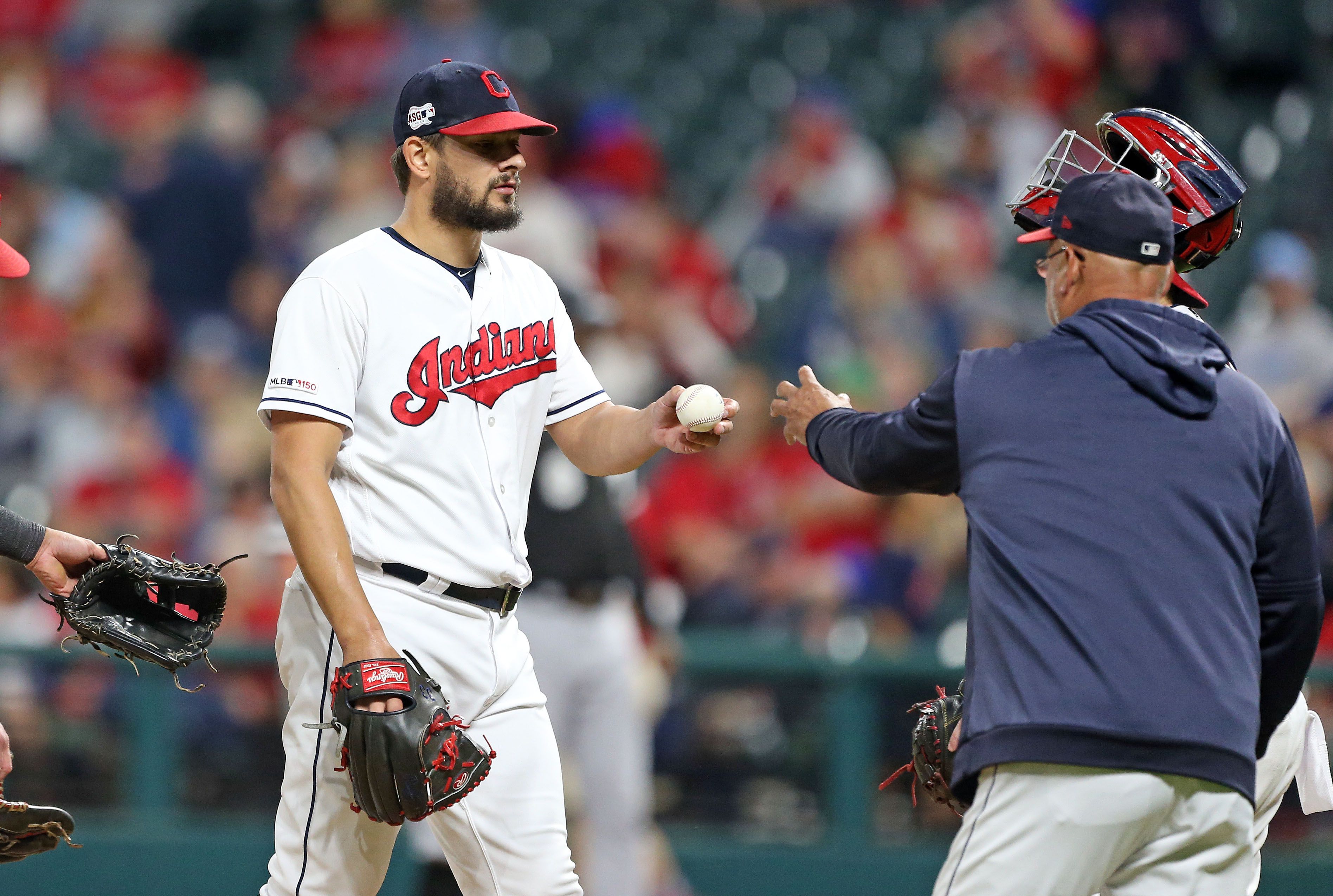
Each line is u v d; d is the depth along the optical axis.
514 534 12.95
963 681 12.16
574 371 13.96
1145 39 39.44
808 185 38.53
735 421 30.06
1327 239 38.78
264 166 40.75
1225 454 11.26
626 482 21.33
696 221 41.88
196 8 48.69
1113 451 11.19
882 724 25.16
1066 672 10.82
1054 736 10.74
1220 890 11.19
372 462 12.42
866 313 33.56
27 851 13.16
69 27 46.22
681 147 44.28
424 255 12.67
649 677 23.30
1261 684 11.98
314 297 12.25
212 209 37.97
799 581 27.16
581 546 20.41
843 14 47.06
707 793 25.19
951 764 12.91
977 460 11.50
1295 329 31.69
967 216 36.00
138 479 30.81
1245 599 11.23
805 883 24.86
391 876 24.02
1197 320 11.92
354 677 11.60
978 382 11.63
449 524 12.54
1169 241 11.86
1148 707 10.71
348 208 37.00
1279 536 11.55
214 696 24.83
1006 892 10.91
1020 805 10.95
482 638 12.71
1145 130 13.29
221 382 33.91
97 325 36.09
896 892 24.72
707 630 27.03
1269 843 24.08
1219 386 11.52
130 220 38.06
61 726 24.44
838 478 12.75
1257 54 42.66
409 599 12.49
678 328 33.47
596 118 39.03
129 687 24.58
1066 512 11.11
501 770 12.79
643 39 47.41
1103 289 11.88
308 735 12.54
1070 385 11.43
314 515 11.87
